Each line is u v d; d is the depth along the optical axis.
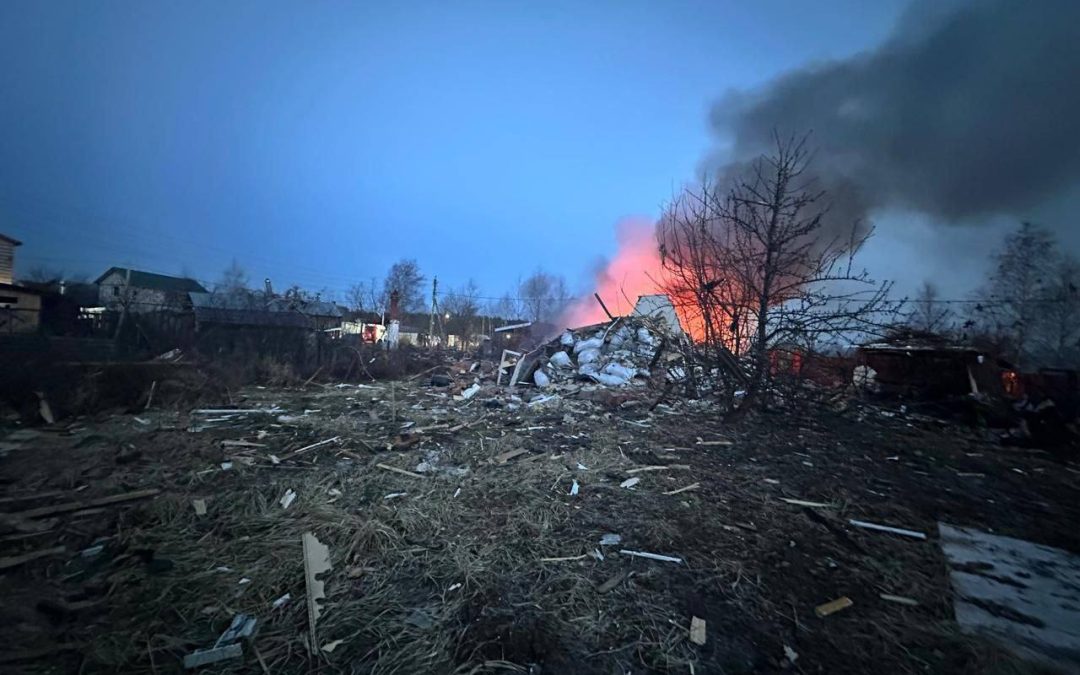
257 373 13.19
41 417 7.41
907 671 2.35
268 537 3.51
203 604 2.75
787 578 3.16
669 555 3.39
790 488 4.87
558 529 3.77
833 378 10.23
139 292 33.53
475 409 9.14
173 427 7.13
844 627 2.68
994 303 20.33
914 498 4.80
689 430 7.23
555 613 2.70
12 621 2.54
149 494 4.33
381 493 4.44
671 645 2.47
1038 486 5.42
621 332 14.02
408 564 3.20
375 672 2.26
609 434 6.82
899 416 9.21
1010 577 3.30
